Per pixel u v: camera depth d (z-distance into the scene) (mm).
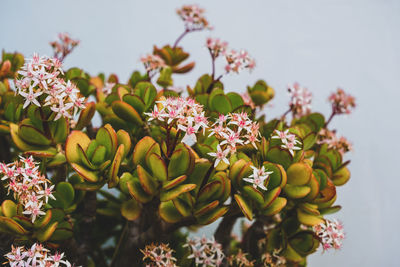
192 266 680
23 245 637
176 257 692
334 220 678
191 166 603
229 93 687
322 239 666
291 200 668
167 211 620
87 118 653
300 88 760
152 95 683
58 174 676
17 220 618
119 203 754
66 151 615
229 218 683
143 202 610
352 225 1188
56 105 627
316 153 723
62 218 640
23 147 645
